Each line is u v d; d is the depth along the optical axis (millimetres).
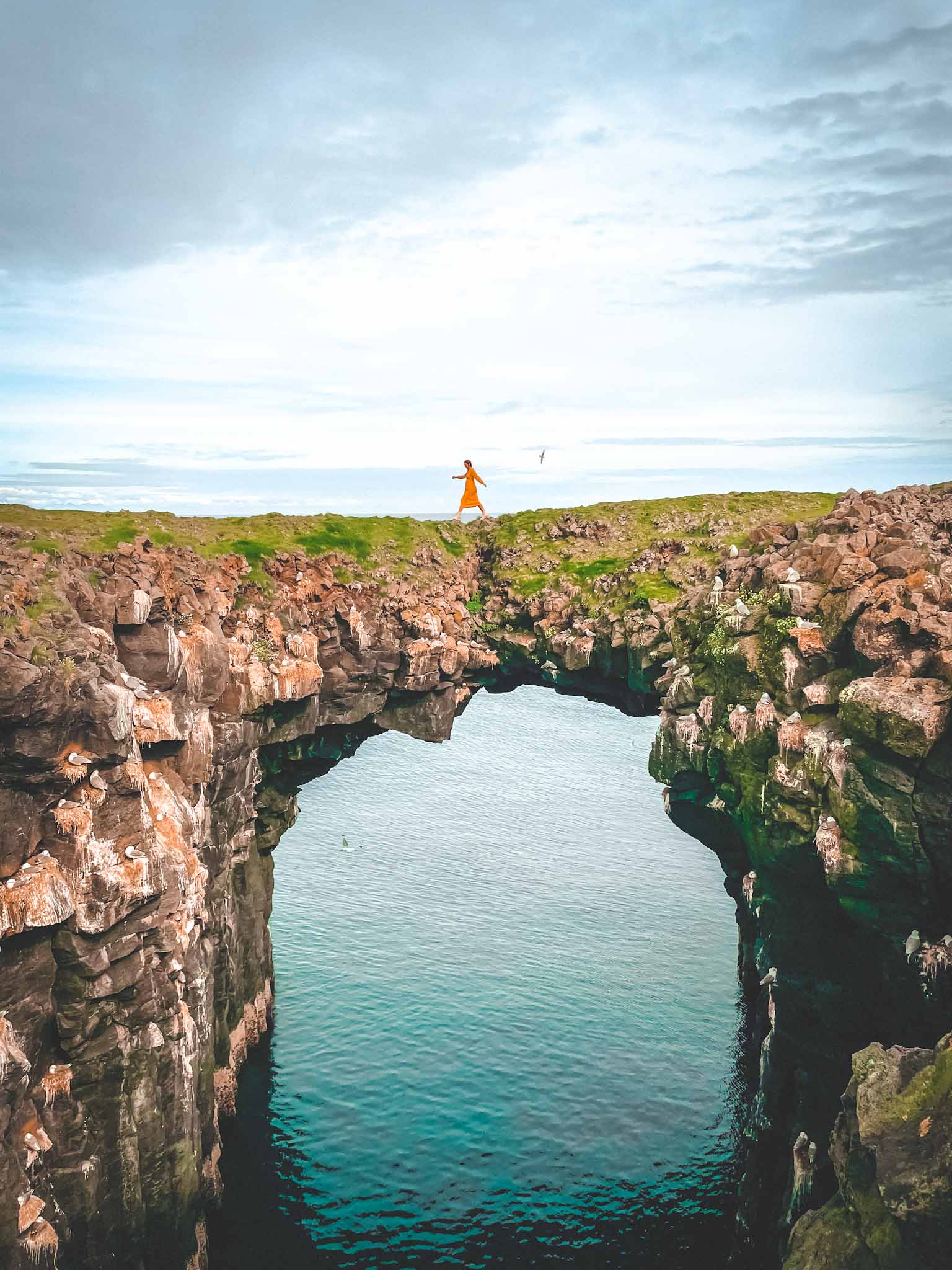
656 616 62188
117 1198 38062
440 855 101938
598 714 161500
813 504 78938
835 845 39188
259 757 60438
